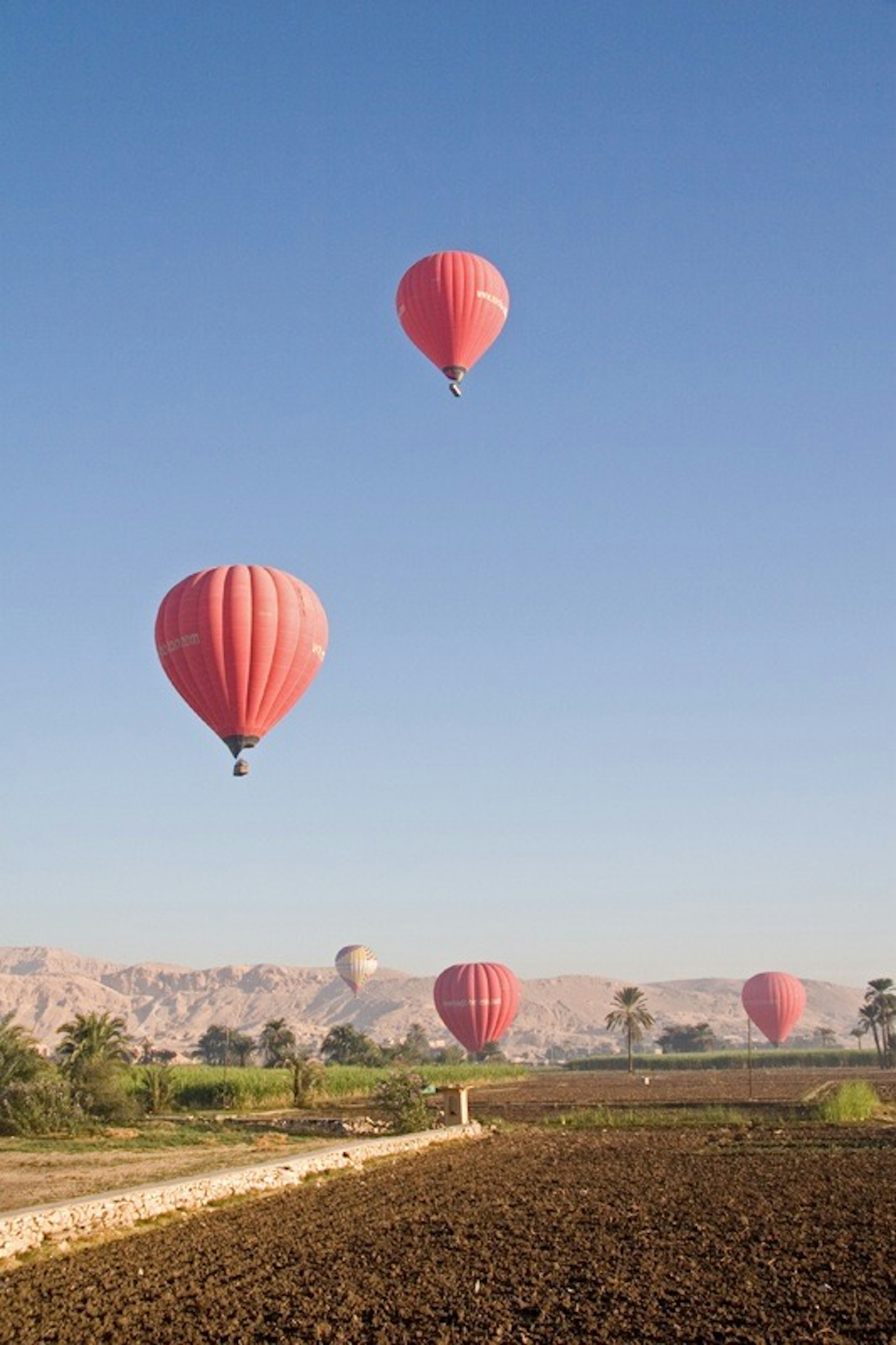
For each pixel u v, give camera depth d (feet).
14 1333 58.65
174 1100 237.25
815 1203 95.45
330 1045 540.11
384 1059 542.98
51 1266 73.97
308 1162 117.80
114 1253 77.82
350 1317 60.54
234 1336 57.62
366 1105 253.44
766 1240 79.71
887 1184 106.63
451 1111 174.40
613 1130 170.60
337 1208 96.48
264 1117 206.49
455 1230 85.15
